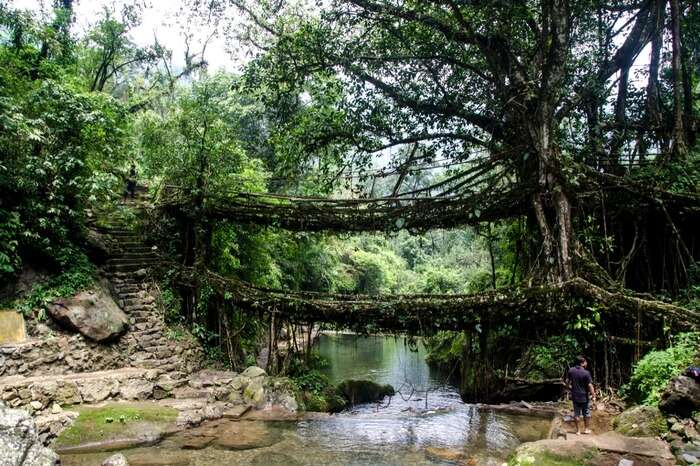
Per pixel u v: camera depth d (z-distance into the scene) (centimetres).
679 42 1062
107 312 1016
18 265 934
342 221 1206
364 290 2947
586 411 730
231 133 1373
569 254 957
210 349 1198
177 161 1255
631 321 898
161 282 1209
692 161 1047
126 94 2205
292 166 1398
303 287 2266
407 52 1262
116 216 1269
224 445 743
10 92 957
